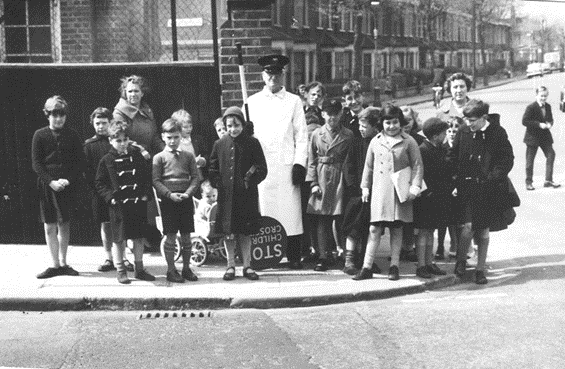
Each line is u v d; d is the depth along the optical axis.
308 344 6.68
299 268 9.44
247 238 8.92
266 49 10.34
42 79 10.30
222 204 8.74
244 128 8.88
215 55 10.26
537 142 15.63
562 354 6.25
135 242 8.68
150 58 14.02
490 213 8.80
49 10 14.03
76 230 10.34
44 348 6.60
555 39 141.12
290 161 9.43
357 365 6.12
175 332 7.07
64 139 8.77
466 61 83.81
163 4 13.95
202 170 9.75
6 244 10.41
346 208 9.03
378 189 8.68
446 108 10.16
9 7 13.95
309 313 7.75
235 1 10.28
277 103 9.49
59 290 8.17
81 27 14.01
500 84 69.50
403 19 62.75
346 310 7.82
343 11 45.34
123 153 8.52
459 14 77.56
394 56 59.59
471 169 8.80
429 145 8.91
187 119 9.46
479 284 8.88
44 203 8.76
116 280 8.68
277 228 9.26
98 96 10.35
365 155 9.04
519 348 6.41
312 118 10.20
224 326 7.27
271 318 7.55
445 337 6.76
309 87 10.55
